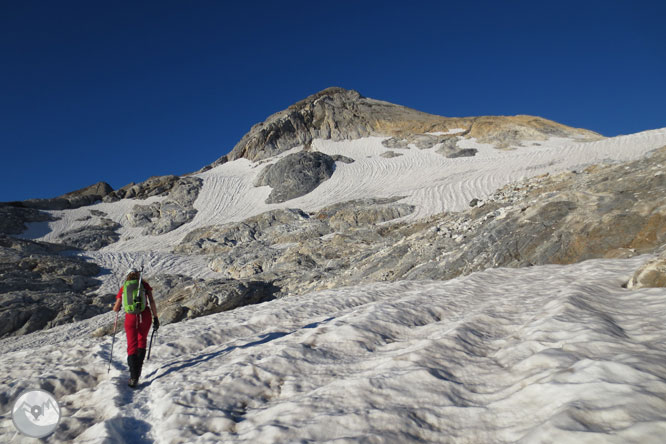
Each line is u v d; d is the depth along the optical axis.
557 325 3.96
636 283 5.85
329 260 26.92
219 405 3.49
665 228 9.62
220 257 35.12
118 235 51.91
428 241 16.73
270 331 6.37
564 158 49.00
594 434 1.87
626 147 46.44
